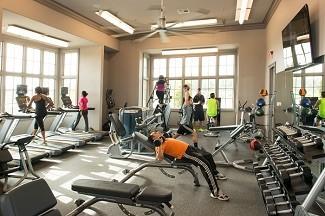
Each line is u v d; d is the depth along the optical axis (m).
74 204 3.31
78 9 7.62
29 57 8.78
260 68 9.10
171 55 11.50
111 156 5.81
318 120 3.71
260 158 5.62
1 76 7.74
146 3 7.10
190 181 4.30
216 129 5.58
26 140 4.08
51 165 5.15
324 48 3.70
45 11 6.79
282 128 4.03
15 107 8.21
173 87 11.62
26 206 1.59
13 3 5.81
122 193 2.24
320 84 3.74
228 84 10.84
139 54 10.56
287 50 5.21
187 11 7.66
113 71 10.90
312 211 3.07
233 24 9.13
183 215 3.07
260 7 7.44
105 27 9.06
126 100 10.73
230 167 5.15
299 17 4.42
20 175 4.40
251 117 6.81
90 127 9.55
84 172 4.72
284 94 5.78
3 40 7.76
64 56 9.99
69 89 9.94
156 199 2.19
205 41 9.66
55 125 8.36
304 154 2.66
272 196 2.96
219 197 3.55
